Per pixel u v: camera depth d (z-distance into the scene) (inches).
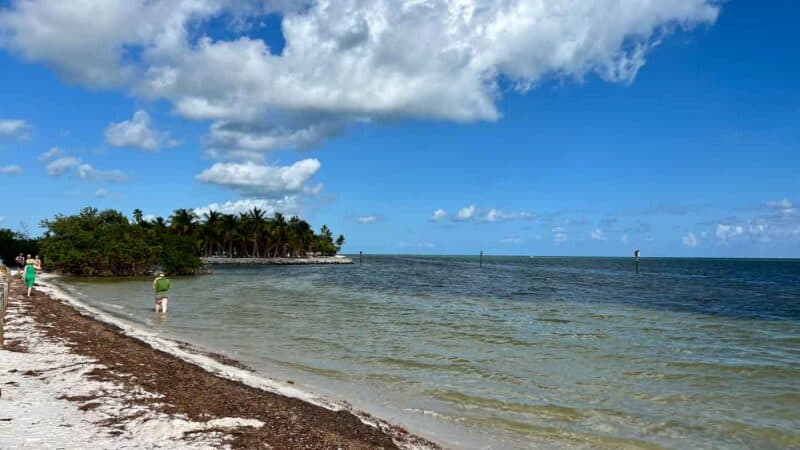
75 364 459.5
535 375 569.9
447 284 2335.1
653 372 589.9
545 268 5093.5
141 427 304.5
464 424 407.8
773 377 571.8
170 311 1161.4
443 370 589.6
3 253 2787.9
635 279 3115.2
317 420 371.2
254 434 313.7
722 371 597.9
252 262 5418.3
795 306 1483.8
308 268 4542.3
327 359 643.5
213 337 799.7
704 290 2175.2
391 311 1186.6
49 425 297.6
